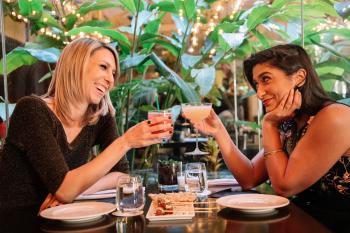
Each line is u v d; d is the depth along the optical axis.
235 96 3.35
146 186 1.90
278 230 1.04
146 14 2.81
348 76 2.88
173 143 2.96
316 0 2.76
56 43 3.02
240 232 1.04
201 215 1.23
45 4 3.06
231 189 1.73
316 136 1.50
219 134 1.83
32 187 1.66
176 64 2.98
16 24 3.62
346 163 1.50
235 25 2.73
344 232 1.40
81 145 1.86
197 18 2.95
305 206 1.60
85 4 3.09
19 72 3.73
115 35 2.74
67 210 1.25
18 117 1.59
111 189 1.77
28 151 1.55
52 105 1.79
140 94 2.98
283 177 1.53
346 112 1.51
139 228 1.10
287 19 2.99
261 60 1.61
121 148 1.48
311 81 1.60
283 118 1.61
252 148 3.17
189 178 1.59
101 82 1.79
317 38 2.94
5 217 1.29
